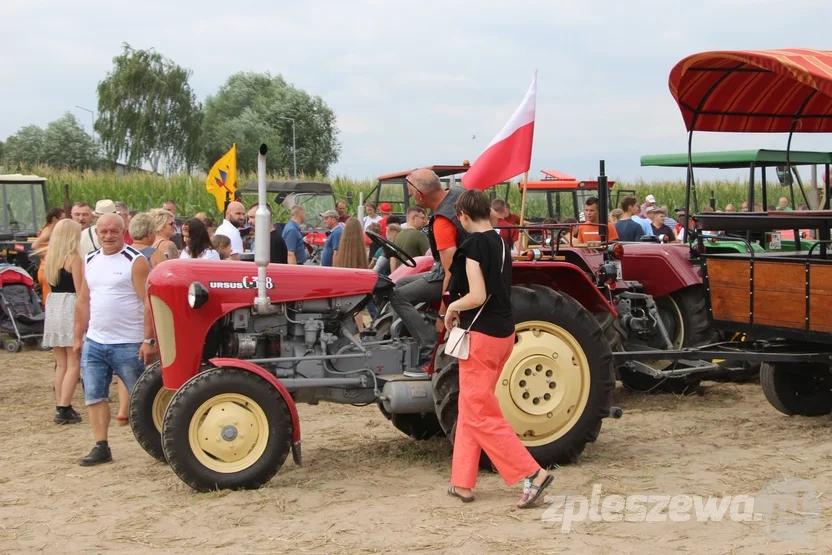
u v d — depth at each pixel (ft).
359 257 29.55
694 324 25.58
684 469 17.60
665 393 26.78
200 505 15.70
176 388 17.39
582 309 18.34
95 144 182.19
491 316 15.28
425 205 18.17
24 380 30.68
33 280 41.57
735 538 13.26
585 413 18.17
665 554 12.61
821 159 31.30
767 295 20.89
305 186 68.23
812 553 12.51
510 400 17.72
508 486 16.55
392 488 16.72
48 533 14.48
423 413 19.90
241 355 17.67
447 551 12.95
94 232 24.02
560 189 54.90
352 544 13.38
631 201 34.40
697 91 23.49
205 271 17.40
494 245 15.33
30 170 83.51
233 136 179.22
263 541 13.69
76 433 22.66
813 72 19.53
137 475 18.22
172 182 83.30
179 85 181.37
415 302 19.13
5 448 20.97
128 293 19.19
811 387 23.44
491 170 21.21
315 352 18.16
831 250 23.88
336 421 23.41
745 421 22.81
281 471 18.15
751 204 31.73
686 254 25.94
